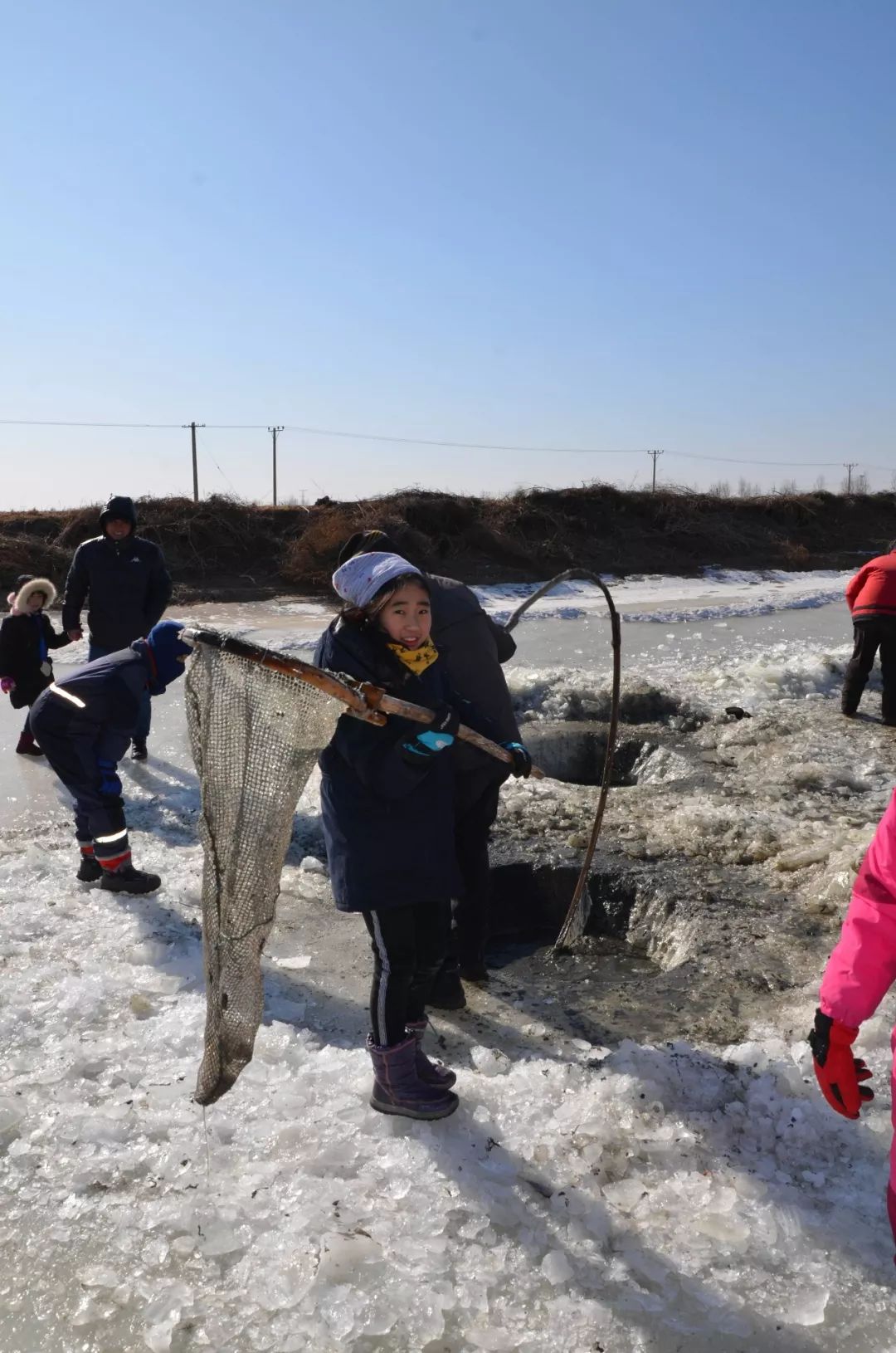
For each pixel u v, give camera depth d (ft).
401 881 9.80
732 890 16.39
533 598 13.55
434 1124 9.88
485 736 10.56
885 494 120.37
